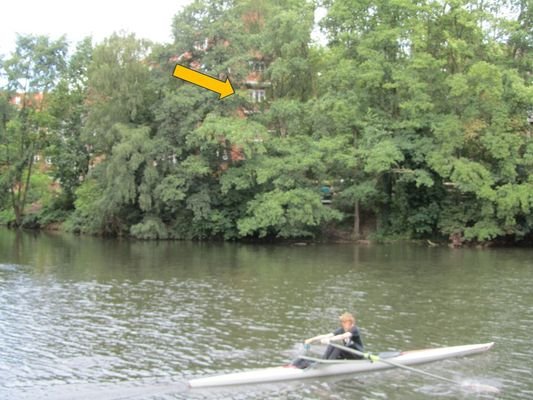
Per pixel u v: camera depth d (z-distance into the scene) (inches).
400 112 1754.4
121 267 1232.8
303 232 1718.8
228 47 1745.8
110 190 1790.1
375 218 1894.7
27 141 2294.5
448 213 1727.4
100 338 692.1
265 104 1883.6
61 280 1071.6
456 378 569.6
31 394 522.0
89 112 1927.9
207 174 1790.1
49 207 2310.5
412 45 1701.5
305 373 565.0
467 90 1604.3
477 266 1254.9
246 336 703.1
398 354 611.8
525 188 1552.7
